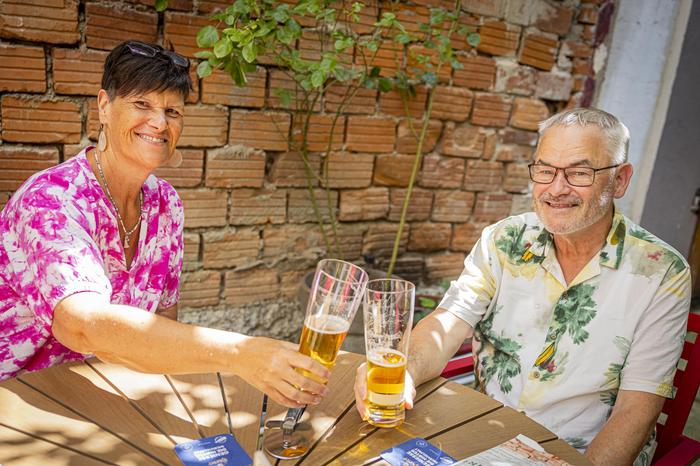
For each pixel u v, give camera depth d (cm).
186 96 169
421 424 135
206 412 132
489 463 121
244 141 292
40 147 256
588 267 172
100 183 167
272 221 313
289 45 289
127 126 160
